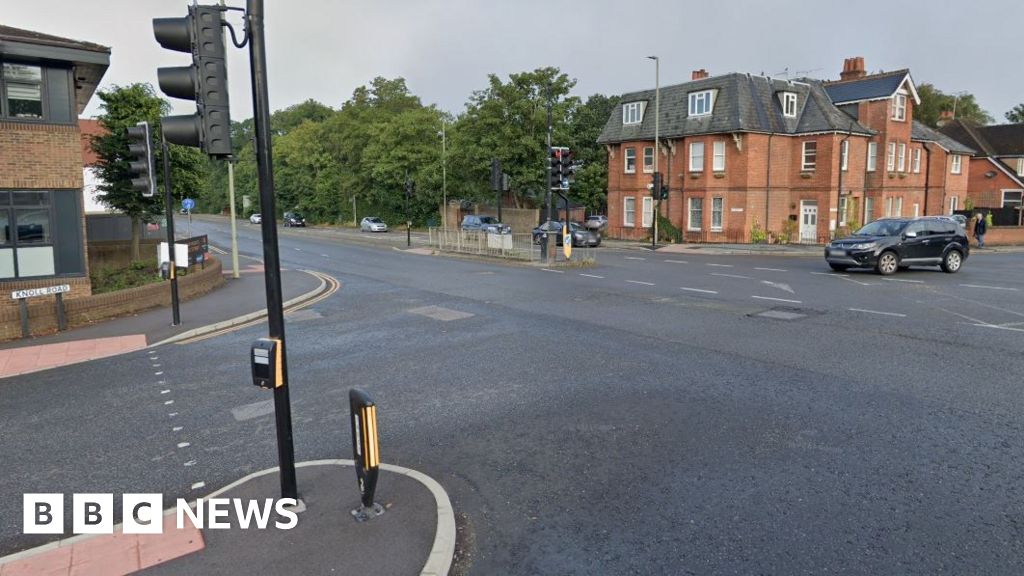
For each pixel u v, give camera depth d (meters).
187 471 6.31
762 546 4.66
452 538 4.74
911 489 5.45
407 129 58.44
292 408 8.12
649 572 4.39
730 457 6.20
